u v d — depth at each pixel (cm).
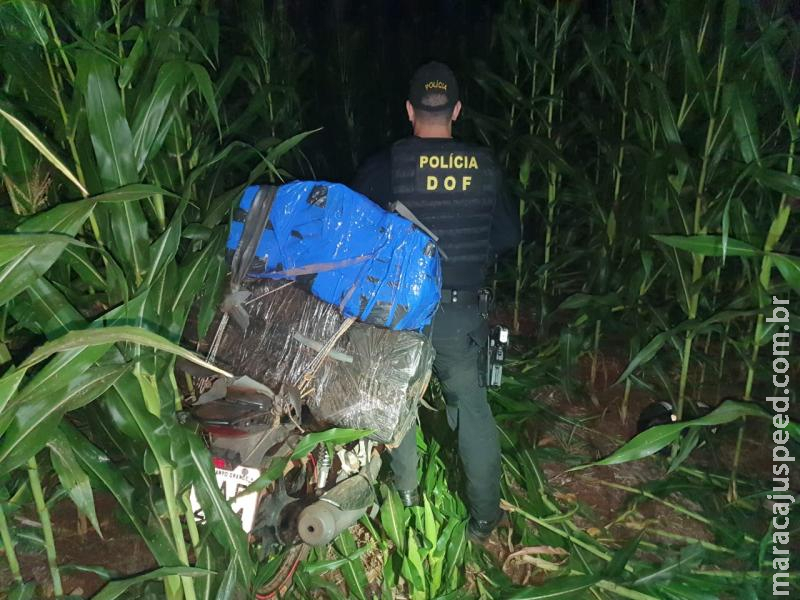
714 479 301
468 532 257
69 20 204
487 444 241
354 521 204
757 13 247
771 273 274
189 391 240
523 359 410
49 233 124
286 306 197
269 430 186
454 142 231
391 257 190
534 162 424
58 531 255
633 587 231
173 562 179
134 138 172
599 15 486
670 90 339
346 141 629
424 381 200
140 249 168
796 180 213
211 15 257
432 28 715
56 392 142
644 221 303
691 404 306
